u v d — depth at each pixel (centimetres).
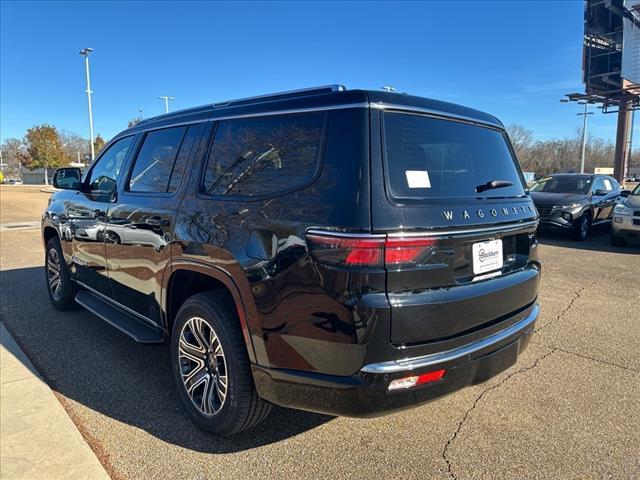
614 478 255
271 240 244
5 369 376
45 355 409
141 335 351
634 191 1101
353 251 214
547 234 1281
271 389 249
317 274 224
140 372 378
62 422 301
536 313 306
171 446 279
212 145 306
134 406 325
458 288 241
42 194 3334
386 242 215
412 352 224
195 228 290
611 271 791
